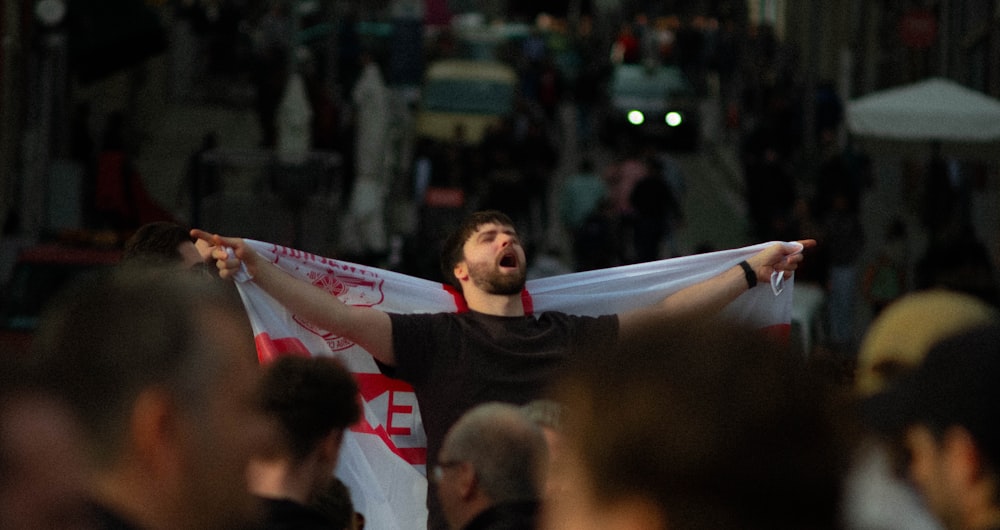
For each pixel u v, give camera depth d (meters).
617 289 13.74
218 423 4.61
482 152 59.59
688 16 99.69
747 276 13.48
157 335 4.52
